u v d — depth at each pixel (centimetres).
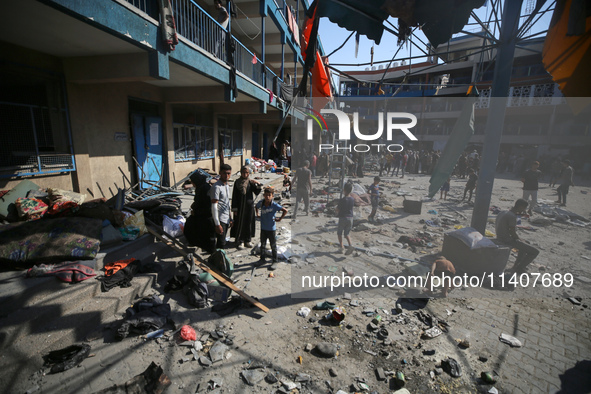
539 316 369
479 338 331
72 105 582
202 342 314
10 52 476
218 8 845
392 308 382
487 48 405
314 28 344
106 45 480
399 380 265
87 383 253
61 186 579
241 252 563
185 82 813
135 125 793
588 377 277
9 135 487
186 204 760
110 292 361
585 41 291
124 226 457
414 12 311
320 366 287
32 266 350
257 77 1193
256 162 1731
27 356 258
